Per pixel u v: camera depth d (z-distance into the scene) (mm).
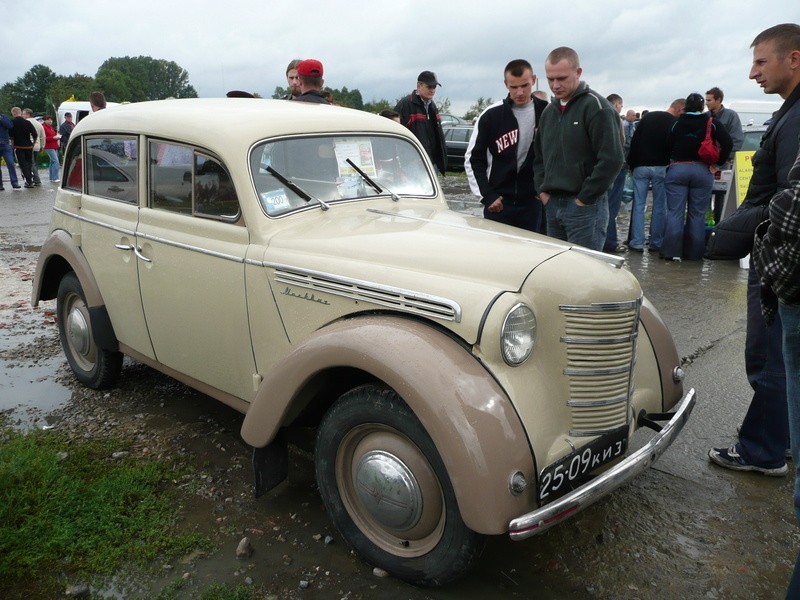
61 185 4500
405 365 2262
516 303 2312
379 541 2594
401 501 2428
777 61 2900
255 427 2783
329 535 2867
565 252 2576
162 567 2641
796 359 2020
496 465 2156
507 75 5043
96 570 2615
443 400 2186
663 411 3043
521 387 2336
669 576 2607
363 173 3562
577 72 4449
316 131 3400
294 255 2861
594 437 2488
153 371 4777
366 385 2512
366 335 2410
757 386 3264
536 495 2275
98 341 4055
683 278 7410
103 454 3521
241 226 3055
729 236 3174
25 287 6945
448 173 19906
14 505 2963
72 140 4242
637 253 8906
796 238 1858
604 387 2490
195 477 3309
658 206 8828
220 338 3252
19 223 10773
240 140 3078
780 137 2893
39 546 2719
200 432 3795
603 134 4383
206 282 3221
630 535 2867
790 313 1987
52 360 4973
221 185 3123
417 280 2496
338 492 2670
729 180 8438
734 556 2725
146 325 3715
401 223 3133
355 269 2664
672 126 8312
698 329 5574
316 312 2793
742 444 3365
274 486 2957
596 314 2422
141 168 3553
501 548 2797
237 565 2668
